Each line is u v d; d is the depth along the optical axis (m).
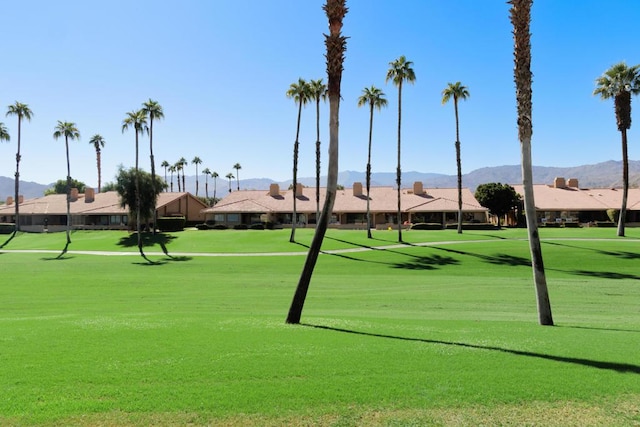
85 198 88.56
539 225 75.25
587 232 56.91
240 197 85.06
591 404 7.11
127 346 9.91
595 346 10.36
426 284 27.11
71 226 79.44
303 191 85.62
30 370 8.30
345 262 39.41
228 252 48.03
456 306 19.50
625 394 7.46
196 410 6.81
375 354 9.50
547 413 6.82
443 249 44.84
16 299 21.92
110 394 7.31
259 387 7.63
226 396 7.27
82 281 28.56
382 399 7.22
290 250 48.16
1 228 79.19
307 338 10.91
